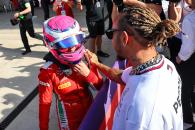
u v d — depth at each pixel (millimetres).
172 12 3727
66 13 6098
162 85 1604
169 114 1609
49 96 2650
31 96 5137
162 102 1581
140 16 1614
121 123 1722
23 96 5148
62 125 2869
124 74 2186
